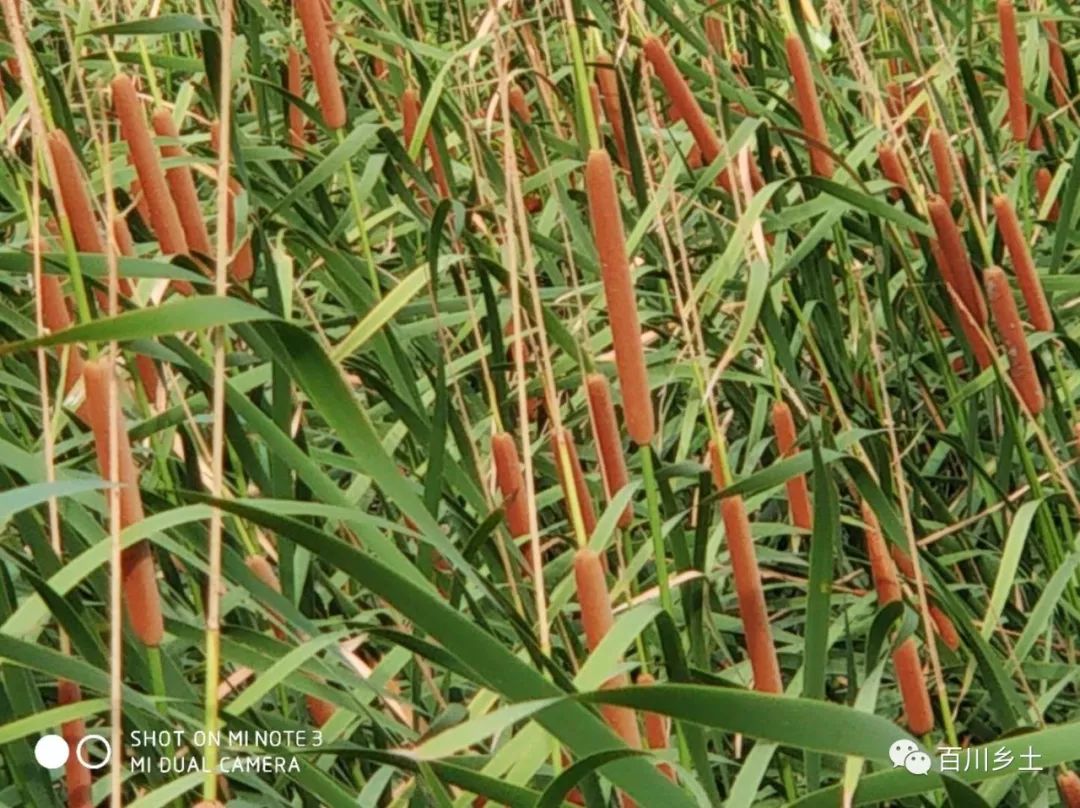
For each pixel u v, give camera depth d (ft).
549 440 10.57
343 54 15.76
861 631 10.23
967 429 11.62
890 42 16.15
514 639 8.80
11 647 5.51
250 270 9.50
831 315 11.39
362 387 11.93
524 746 6.17
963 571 11.53
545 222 12.57
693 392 10.42
